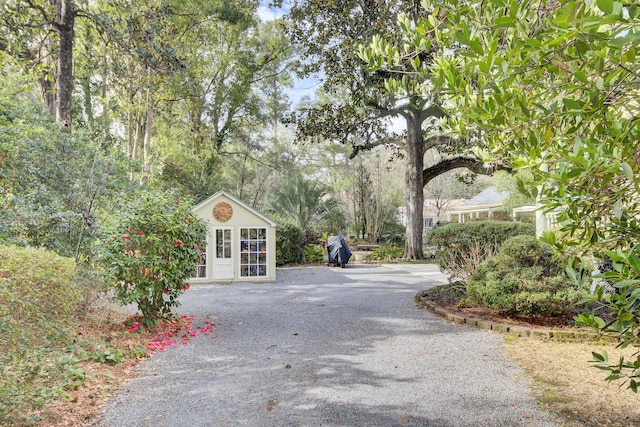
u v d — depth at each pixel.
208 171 22.25
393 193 26.50
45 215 7.47
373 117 15.41
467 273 8.20
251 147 27.06
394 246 20.33
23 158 7.88
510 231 9.95
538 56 1.77
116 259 5.84
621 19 1.25
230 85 23.41
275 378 4.11
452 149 16.12
